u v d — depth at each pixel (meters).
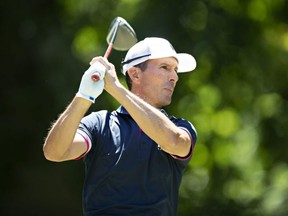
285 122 47.25
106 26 43.97
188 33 42.16
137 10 42.75
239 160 48.66
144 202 14.98
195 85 45.25
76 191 43.09
